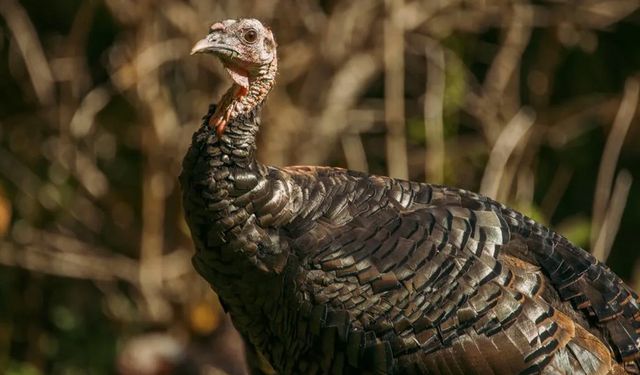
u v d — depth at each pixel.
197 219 9.07
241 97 9.08
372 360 8.87
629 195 17.61
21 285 17.09
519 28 16.67
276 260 8.98
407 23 16.16
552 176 17.58
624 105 16.52
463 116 17.25
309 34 16.14
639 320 9.26
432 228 9.07
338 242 8.98
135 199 17.08
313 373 9.20
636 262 17.08
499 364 8.76
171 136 16.08
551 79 17.38
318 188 9.20
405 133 16.80
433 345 8.81
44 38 17.28
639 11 17.47
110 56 16.78
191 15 15.88
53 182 16.77
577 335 8.88
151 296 16.42
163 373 15.22
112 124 17.17
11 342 17.09
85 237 17.02
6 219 15.96
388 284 8.85
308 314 8.95
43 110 16.77
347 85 16.30
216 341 16.06
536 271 9.09
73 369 16.77
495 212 9.34
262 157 15.95
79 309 17.12
